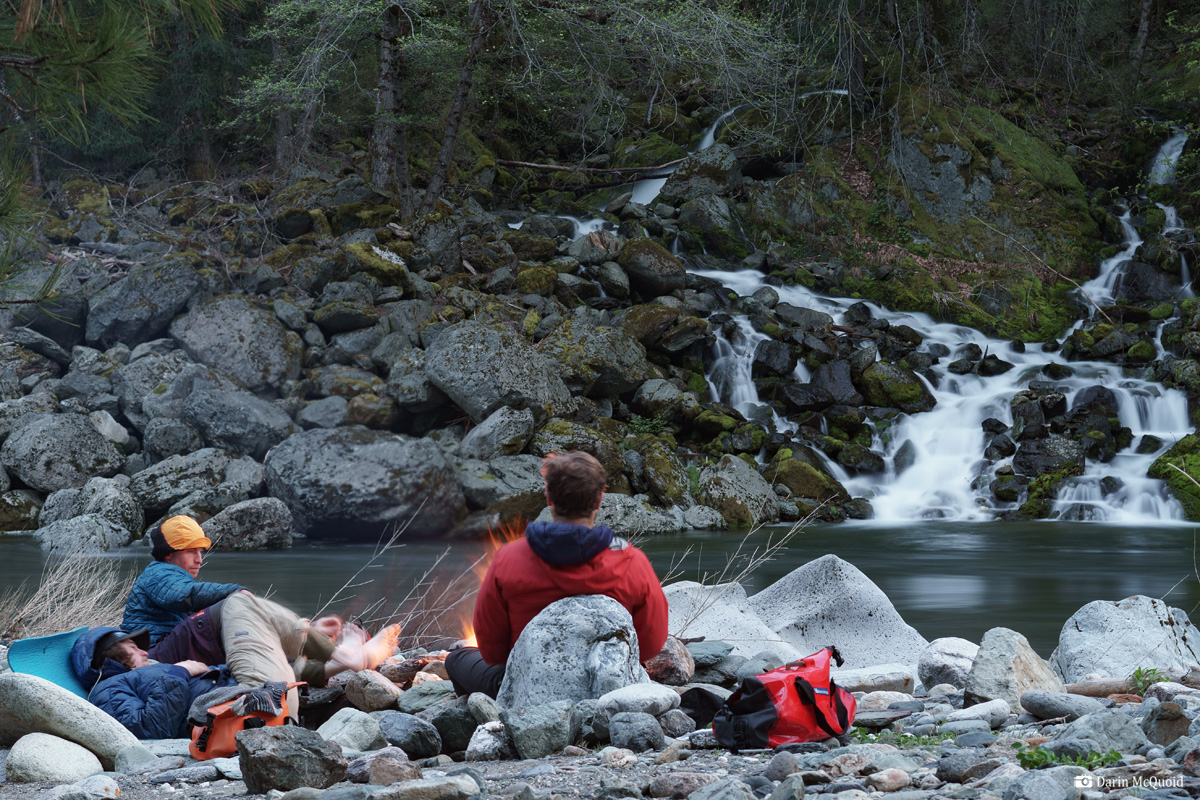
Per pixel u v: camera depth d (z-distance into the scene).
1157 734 3.18
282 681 4.32
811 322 21.66
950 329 22.91
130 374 16.89
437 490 14.32
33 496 15.48
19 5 3.67
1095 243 25.34
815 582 5.96
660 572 11.41
